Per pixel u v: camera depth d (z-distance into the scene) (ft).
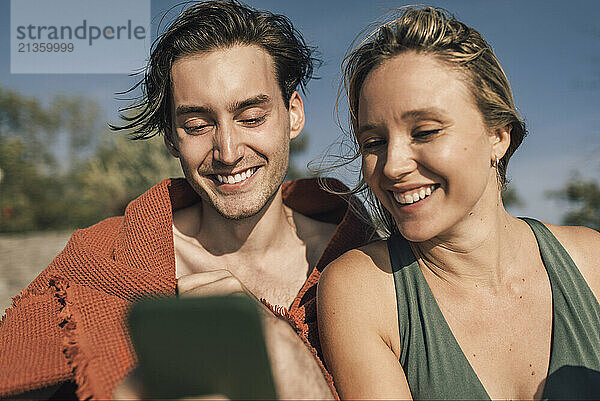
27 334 2.11
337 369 1.84
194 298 0.98
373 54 1.80
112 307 2.05
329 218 2.93
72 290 2.10
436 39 1.74
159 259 2.38
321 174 2.53
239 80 2.31
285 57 2.54
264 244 2.67
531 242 1.99
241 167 2.38
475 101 1.73
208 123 2.36
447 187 1.74
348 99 2.02
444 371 1.85
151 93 2.60
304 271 2.70
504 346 1.87
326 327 1.90
